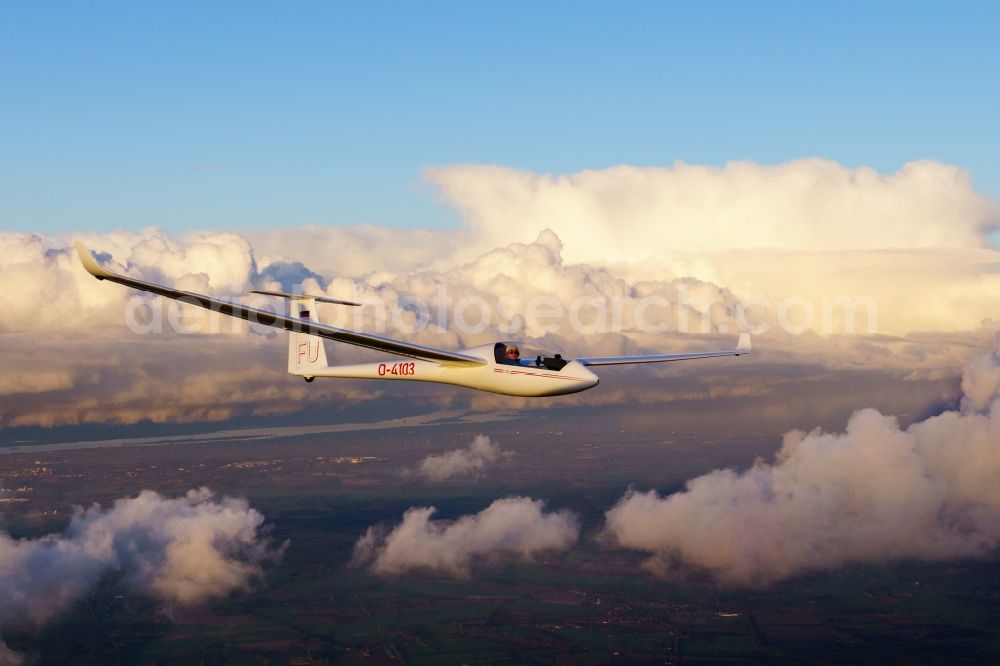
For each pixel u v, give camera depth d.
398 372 29.38
